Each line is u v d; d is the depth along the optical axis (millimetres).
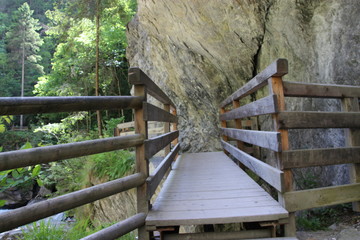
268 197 2682
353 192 2486
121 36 16031
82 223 3596
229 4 5586
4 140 19031
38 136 18969
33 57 27734
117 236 1954
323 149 2432
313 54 4168
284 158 2297
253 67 6469
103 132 13227
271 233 2258
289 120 2355
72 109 1763
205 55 7559
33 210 1437
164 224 2201
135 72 2316
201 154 6918
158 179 2783
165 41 8688
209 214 2289
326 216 2973
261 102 2699
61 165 8242
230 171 4297
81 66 15477
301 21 4316
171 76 9391
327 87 2635
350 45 3402
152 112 2672
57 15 15195
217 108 8156
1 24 32250
